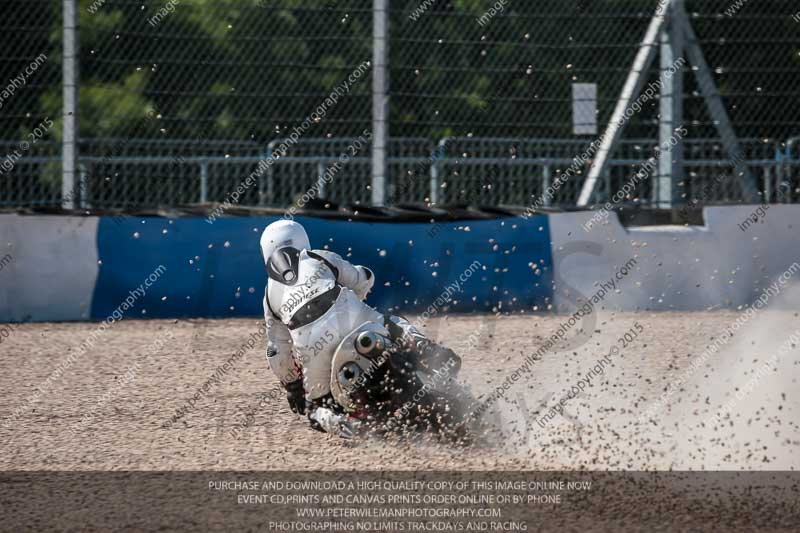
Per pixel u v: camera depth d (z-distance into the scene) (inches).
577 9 1461.6
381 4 1407.5
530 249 1428.4
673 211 1469.0
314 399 756.6
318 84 1434.5
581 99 1438.2
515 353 1104.8
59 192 1470.2
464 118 1456.7
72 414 871.1
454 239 1423.5
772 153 1501.0
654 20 1455.5
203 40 1427.2
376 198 1425.9
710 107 1485.0
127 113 1424.7
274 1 1429.6
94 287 1412.4
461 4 1480.1
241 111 1433.3
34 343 1238.3
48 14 1449.3
